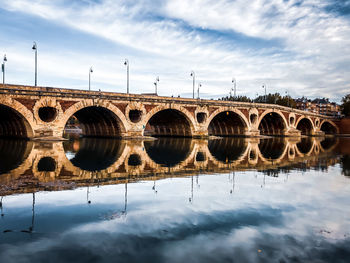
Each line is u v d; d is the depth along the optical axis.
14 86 38.91
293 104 130.00
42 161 22.48
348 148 45.25
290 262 6.98
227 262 6.92
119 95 50.84
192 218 9.84
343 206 11.66
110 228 8.79
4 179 15.20
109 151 32.00
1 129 50.56
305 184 15.84
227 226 9.17
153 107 56.25
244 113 75.62
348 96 135.25
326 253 7.48
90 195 12.45
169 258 7.04
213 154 31.62
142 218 9.71
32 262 6.74
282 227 9.20
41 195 12.21
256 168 21.52
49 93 42.41
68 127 116.12
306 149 41.72
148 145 42.31
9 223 9.01
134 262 6.84
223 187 14.66
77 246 7.58
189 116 63.22
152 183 15.24
